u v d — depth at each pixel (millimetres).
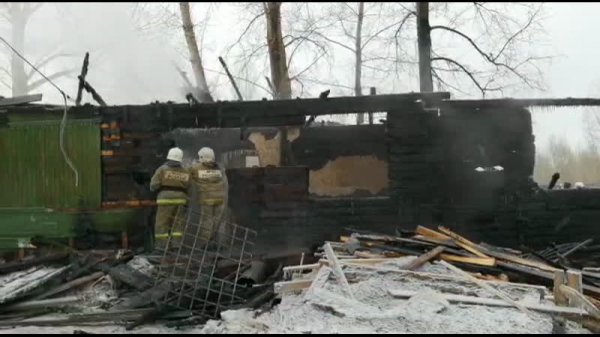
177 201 7629
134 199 8977
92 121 9016
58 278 6465
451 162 8938
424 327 4242
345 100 8938
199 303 5750
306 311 4645
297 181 9039
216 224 7879
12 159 9078
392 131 8969
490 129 8984
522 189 8953
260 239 8906
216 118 9070
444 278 5422
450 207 8891
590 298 4984
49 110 9000
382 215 8930
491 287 5133
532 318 4473
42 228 8883
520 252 7211
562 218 8953
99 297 6141
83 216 8883
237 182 9039
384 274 5539
